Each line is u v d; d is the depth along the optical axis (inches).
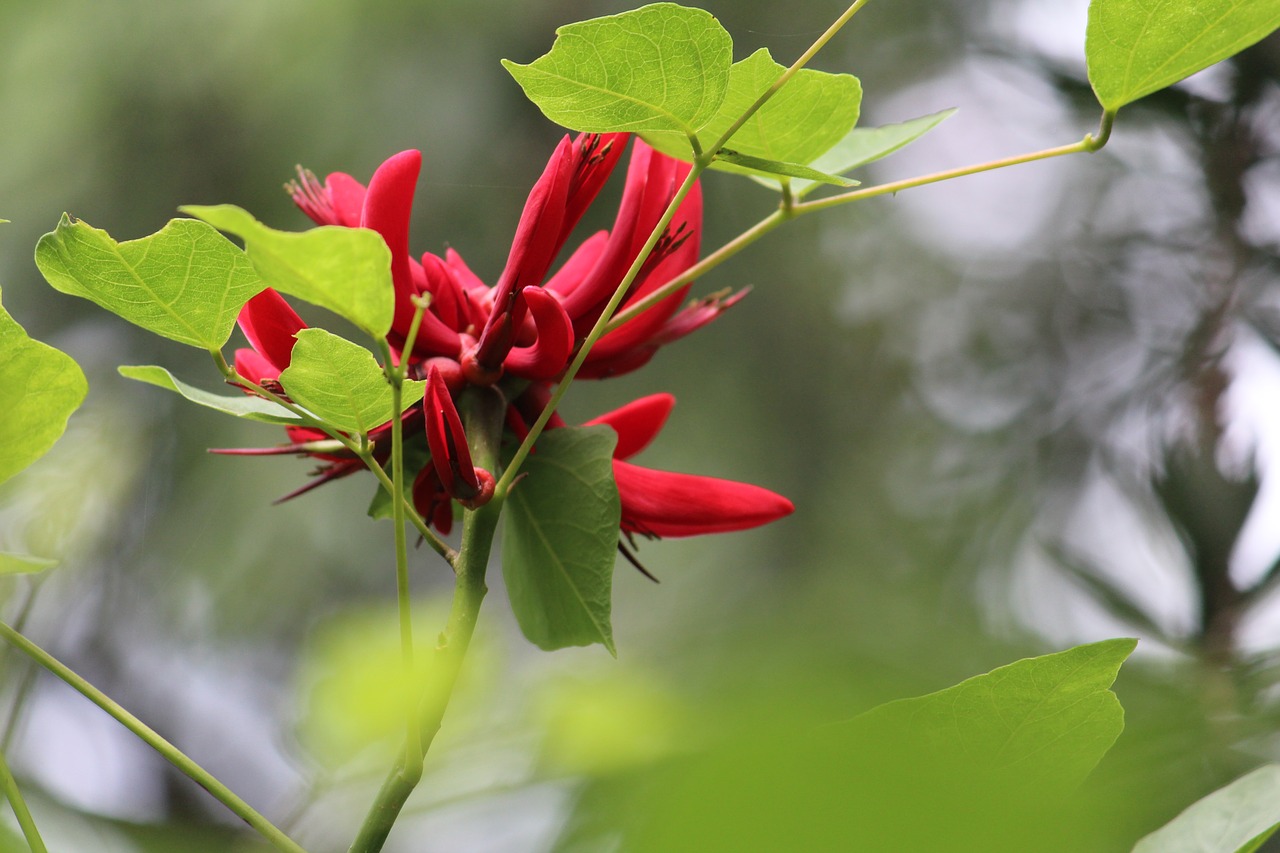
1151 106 70.0
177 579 91.0
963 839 20.7
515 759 32.2
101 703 37.9
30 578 38.5
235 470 97.4
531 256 39.8
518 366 40.5
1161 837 37.8
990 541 80.7
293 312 40.0
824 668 22.0
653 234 39.0
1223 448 45.9
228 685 67.2
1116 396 84.0
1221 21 38.9
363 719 29.4
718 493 41.4
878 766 20.3
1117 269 87.5
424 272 41.0
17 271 99.2
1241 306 61.7
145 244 37.9
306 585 95.8
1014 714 37.6
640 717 26.0
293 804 34.5
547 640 40.5
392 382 37.5
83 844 35.4
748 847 19.1
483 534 39.2
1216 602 44.8
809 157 40.6
